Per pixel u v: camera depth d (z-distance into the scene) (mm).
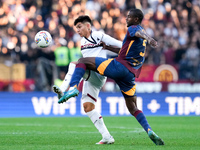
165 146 22828
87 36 25250
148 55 67688
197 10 80000
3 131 34469
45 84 63000
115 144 24547
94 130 35969
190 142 26344
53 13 73625
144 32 22484
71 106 62062
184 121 48281
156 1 78438
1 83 62281
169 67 65312
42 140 27312
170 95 64625
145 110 64000
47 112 61719
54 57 67375
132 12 23766
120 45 25141
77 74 23156
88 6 75500
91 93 24984
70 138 28734
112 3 76750
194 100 64562
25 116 60750
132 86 24031
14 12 72312
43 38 25406
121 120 49688
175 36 76438
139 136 30531
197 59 66375
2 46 68188
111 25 75688
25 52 67750
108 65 23234
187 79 65875
